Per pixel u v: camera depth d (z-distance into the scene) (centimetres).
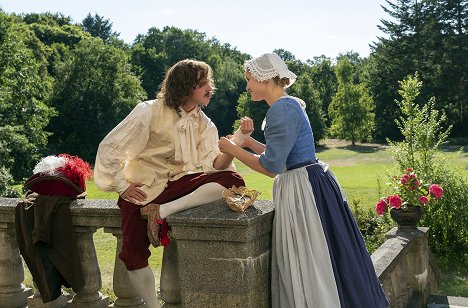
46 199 367
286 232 319
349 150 5791
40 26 7375
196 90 329
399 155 1544
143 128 326
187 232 304
